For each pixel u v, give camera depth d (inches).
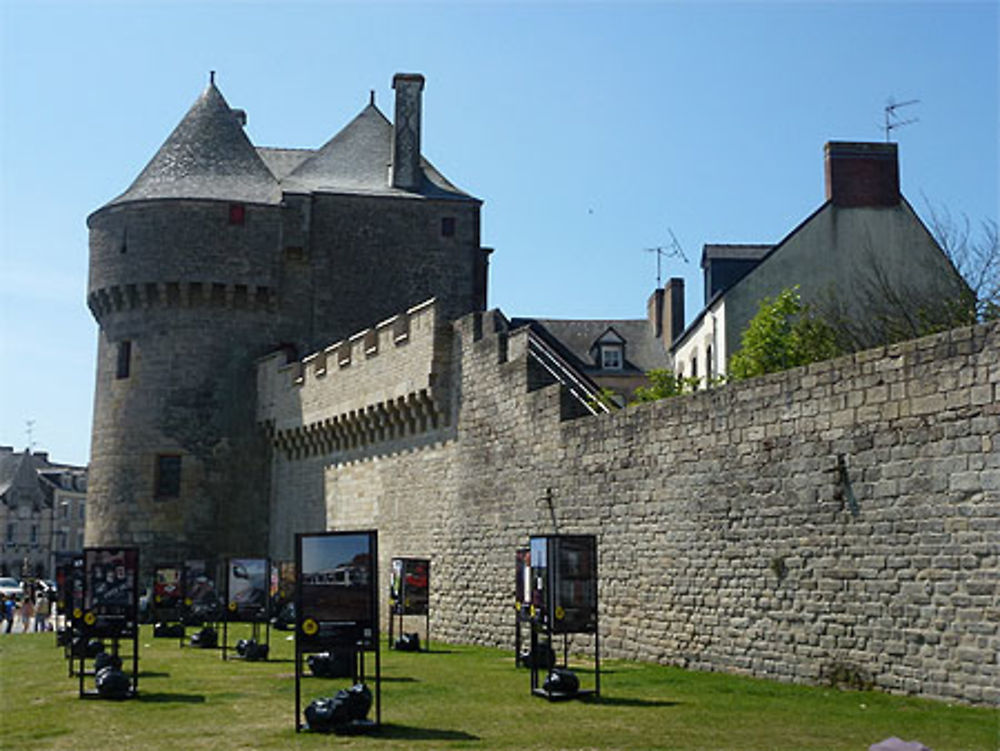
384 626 1337.4
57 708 644.1
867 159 1646.2
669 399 870.4
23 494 4156.0
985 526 604.7
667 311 2226.9
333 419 1487.5
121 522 1715.1
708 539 816.3
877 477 674.8
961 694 610.9
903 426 659.4
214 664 906.7
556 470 1010.7
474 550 1148.5
